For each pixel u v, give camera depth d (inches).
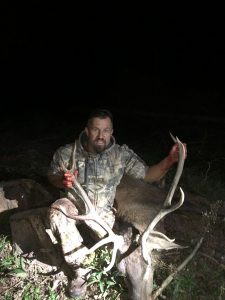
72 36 545.0
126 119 443.2
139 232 179.5
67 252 171.5
